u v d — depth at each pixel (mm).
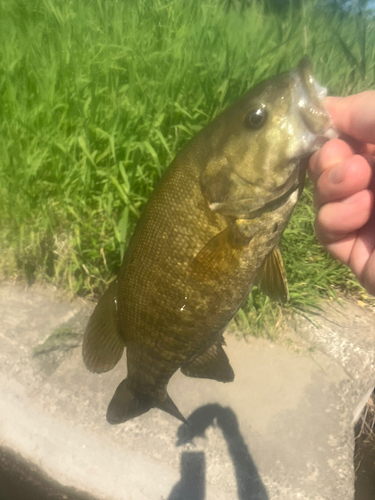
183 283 249
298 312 462
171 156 439
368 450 420
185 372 314
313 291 480
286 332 448
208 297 252
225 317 264
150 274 255
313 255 512
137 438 335
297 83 231
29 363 374
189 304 252
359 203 220
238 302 264
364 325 469
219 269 247
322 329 445
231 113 250
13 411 351
